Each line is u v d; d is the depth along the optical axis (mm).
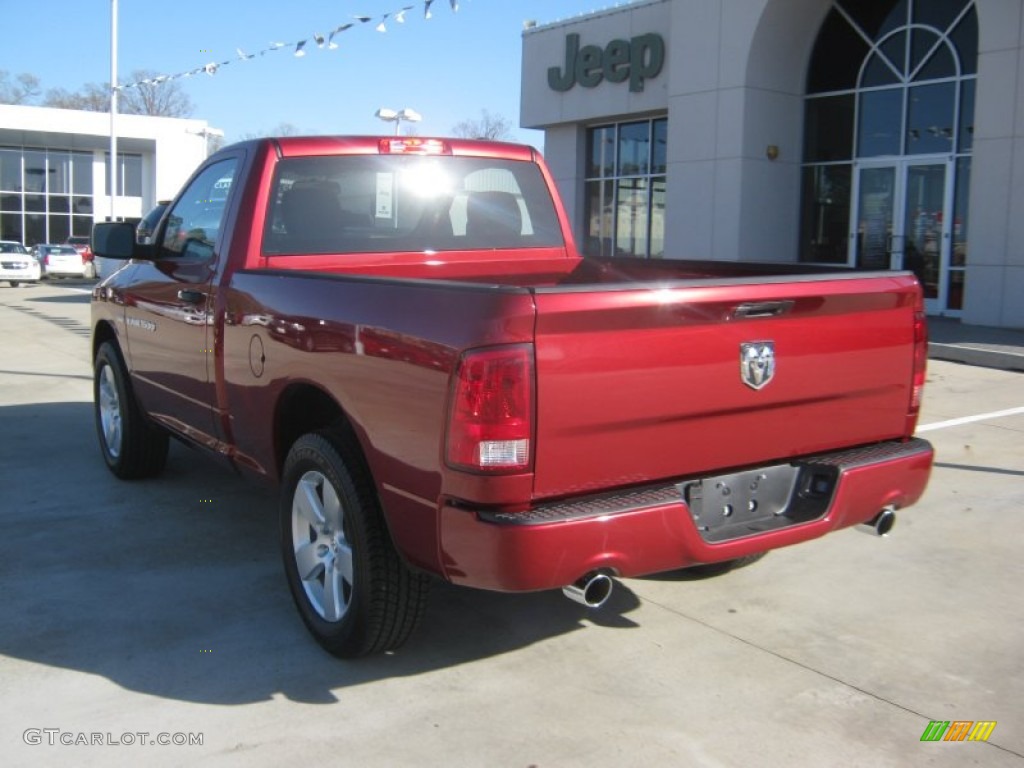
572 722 3543
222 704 3646
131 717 3545
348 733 3453
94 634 4234
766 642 4227
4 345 14258
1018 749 3396
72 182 45625
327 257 4934
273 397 4289
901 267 17141
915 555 5316
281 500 4293
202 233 5266
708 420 3572
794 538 3723
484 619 4445
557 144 23281
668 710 3633
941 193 16469
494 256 5520
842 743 3418
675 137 19047
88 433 8148
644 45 20359
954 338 13133
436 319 3340
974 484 6664
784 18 17578
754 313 3600
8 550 5270
